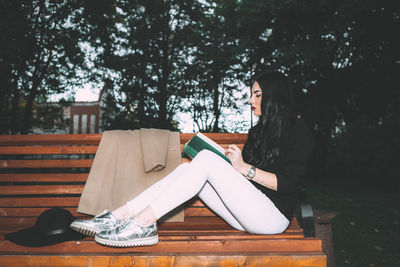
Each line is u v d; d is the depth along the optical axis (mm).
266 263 1354
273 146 1565
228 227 1839
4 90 8648
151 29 13117
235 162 1508
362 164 14266
